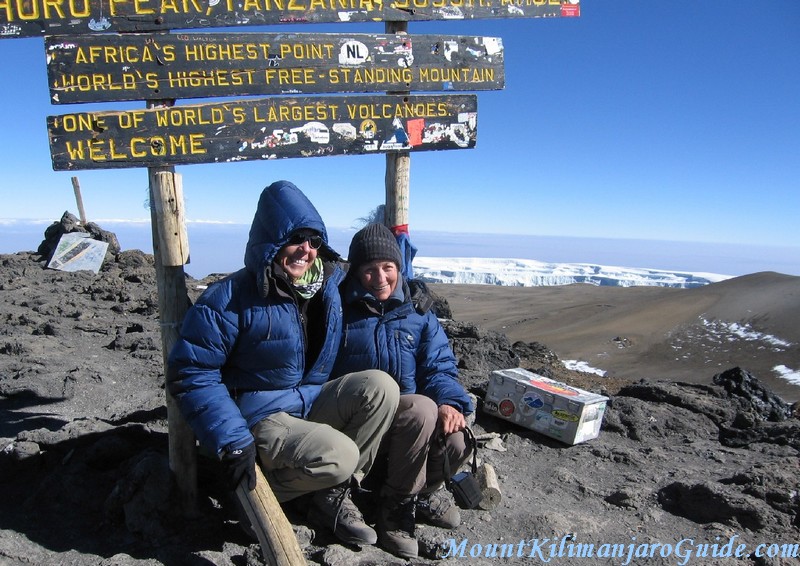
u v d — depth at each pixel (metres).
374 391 3.06
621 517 3.88
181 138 3.32
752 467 4.41
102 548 3.12
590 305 99.81
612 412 5.57
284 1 3.53
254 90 3.50
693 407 5.94
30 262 15.56
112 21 3.17
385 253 3.22
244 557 3.02
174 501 3.27
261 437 2.97
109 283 12.74
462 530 3.55
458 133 4.09
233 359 3.03
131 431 4.07
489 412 5.34
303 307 3.11
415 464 3.18
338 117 3.72
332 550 3.03
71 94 3.15
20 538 3.15
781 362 58.00
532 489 4.21
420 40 3.90
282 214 2.83
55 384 6.03
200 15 3.34
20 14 3.05
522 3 4.13
